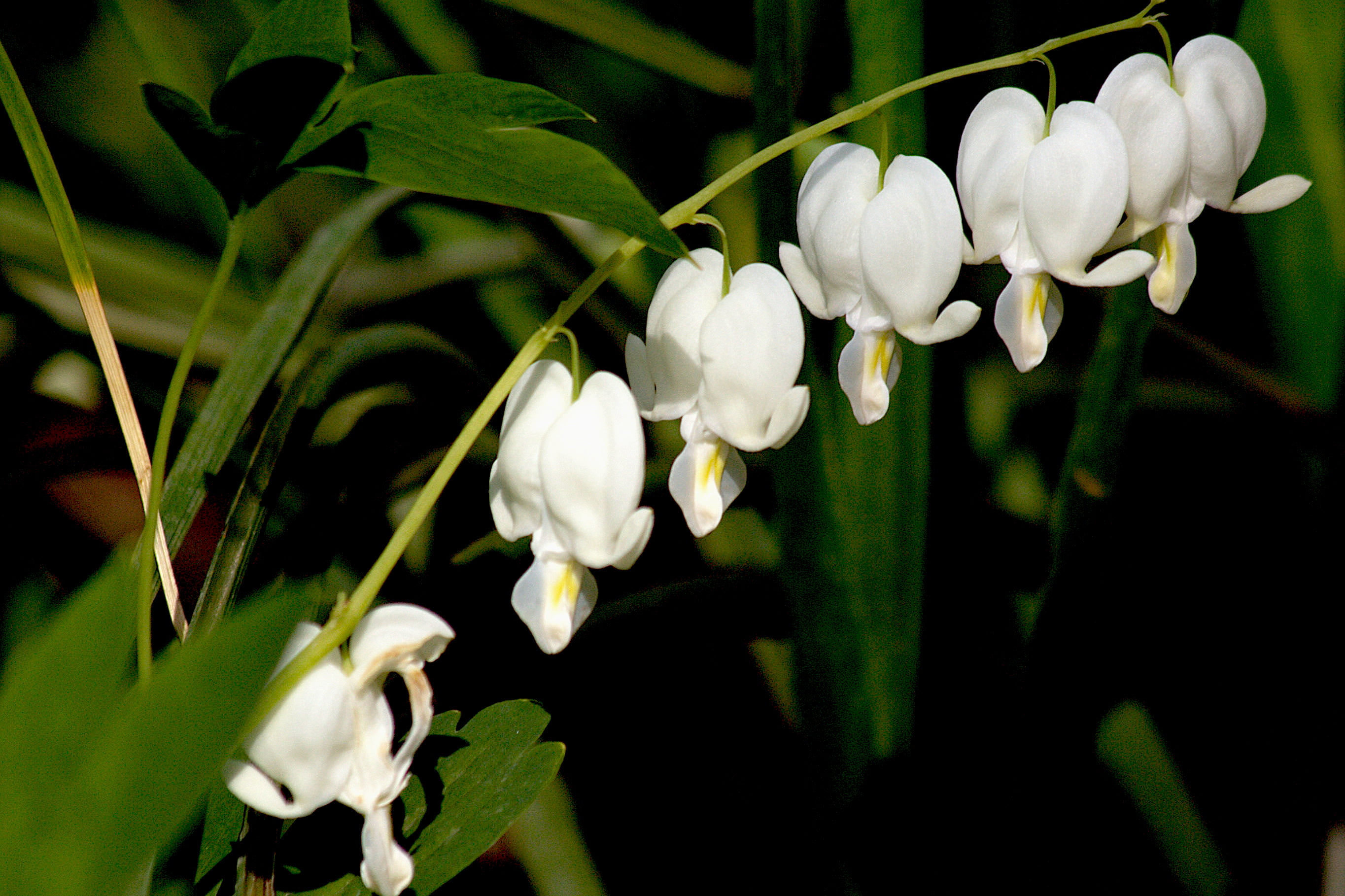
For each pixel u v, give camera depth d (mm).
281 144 540
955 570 635
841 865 608
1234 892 612
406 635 546
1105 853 612
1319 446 628
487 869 633
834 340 619
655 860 624
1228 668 627
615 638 613
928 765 610
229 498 628
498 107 540
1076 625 604
